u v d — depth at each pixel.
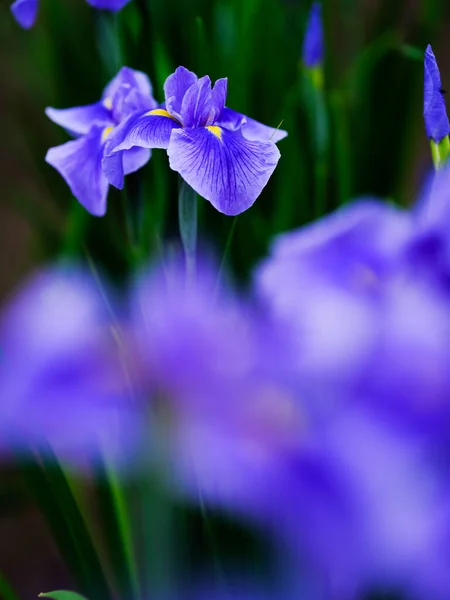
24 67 2.49
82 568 1.12
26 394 0.31
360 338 0.34
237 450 0.31
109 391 0.32
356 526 0.31
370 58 1.70
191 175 0.85
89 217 1.45
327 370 0.33
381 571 0.34
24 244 2.54
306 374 0.32
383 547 0.32
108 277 1.55
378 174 1.79
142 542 1.23
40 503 1.08
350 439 0.32
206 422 0.31
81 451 0.34
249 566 0.67
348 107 1.74
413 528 0.32
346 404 0.33
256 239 1.40
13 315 0.33
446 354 0.34
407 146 1.87
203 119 0.93
